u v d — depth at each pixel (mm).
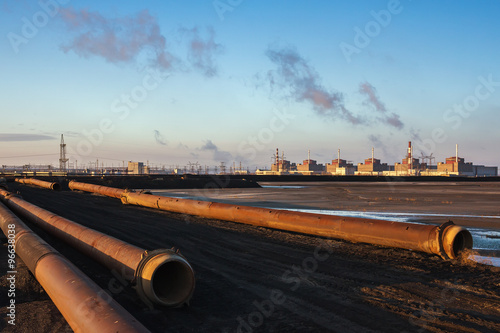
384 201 27047
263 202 26109
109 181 51688
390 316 5242
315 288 6555
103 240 7590
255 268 7965
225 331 4758
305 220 11914
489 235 12664
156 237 11680
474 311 5441
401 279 7113
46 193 30812
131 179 55406
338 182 81688
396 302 5828
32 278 7051
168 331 4762
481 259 9086
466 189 47750
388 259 8789
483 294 6223
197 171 158000
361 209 21094
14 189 35469
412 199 28953
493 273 7570
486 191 42562
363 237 10312
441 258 8875
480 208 21859
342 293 6273
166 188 51656
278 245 10516
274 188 51031
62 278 5180
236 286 6668
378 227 10078
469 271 7719
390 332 4711
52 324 4953
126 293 6266
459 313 5355
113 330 3654
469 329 4801
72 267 5633
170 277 5973
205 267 8047
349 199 29188
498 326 4902
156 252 5656
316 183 73750
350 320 5102
